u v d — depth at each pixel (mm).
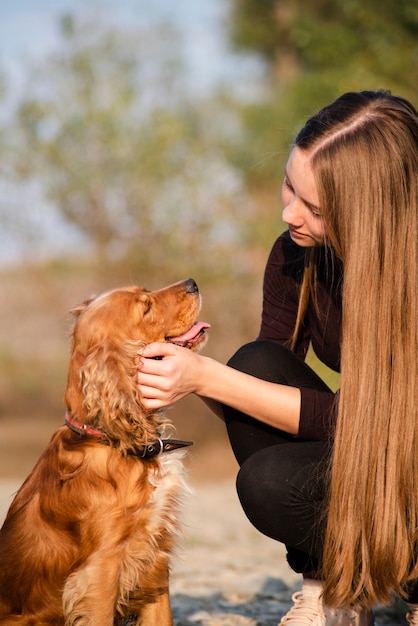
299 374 3184
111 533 2947
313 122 2852
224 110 11727
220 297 11711
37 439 12430
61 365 12898
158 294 3389
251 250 11672
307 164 2787
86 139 11250
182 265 11477
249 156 11320
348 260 2711
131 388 3045
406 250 2676
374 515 2697
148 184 11320
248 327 11812
